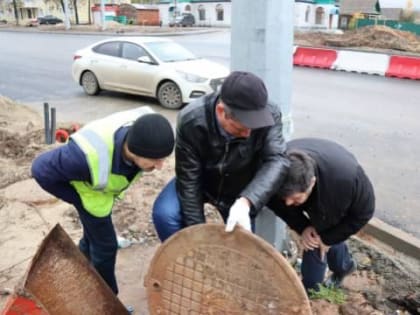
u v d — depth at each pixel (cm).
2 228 389
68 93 1075
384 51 1912
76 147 231
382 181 527
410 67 1291
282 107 301
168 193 260
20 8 5512
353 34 2412
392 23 3988
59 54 1830
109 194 252
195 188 236
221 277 195
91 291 227
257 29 281
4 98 855
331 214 234
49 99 1003
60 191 250
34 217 408
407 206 463
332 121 803
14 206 428
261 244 180
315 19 5516
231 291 194
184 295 207
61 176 239
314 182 213
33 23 4541
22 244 362
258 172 213
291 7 287
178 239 198
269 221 316
